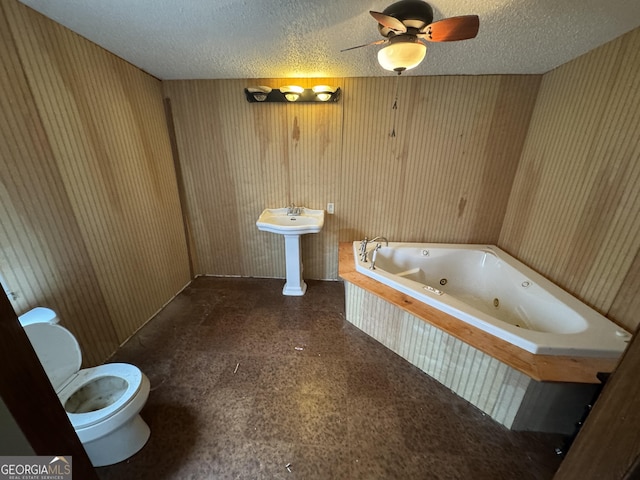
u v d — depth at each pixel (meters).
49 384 0.66
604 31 1.51
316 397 1.69
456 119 2.41
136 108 2.19
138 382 1.34
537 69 2.13
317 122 2.54
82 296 1.76
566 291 1.91
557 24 1.44
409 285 2.01
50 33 1.49
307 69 2.19
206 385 1.77
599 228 1.69
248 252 3.11
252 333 2.26
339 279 3.14
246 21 1.46
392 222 2.84
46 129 1.51
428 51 1.80
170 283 2.71
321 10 1.36
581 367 1.34
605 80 1.67
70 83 1.63
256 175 2.78
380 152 2.59
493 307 2.39
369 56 1.92
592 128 1.75
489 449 1.42
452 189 2.64
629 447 0.45
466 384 1.66
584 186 1.80
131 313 2.20
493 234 2.74
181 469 1.32
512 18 1.39
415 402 1.67
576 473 0.55
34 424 0.63
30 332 1.24
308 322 2.41
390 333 2.06
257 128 2.60
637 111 1.48
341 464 1.34
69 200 1.65
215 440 1.44
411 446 1.42
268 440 1.45
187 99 2.54
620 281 1.56
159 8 1.35
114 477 1.28
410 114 2.44
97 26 1.54
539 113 2.24
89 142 1.77
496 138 2.43
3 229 1.33
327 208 2.85
